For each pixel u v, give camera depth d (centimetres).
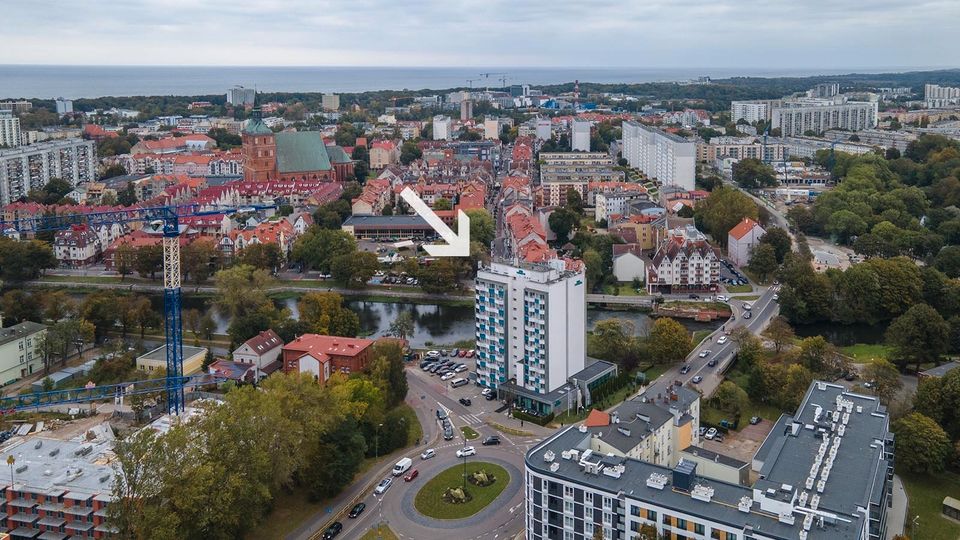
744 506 19150
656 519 19712
